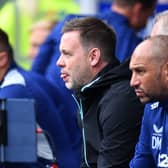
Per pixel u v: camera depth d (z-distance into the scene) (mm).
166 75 10516
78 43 12117
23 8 22906
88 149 12102
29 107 10281
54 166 11938
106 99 11867
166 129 10945
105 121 11789
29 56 22297
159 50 10508
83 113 12156
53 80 16375
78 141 14859
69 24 12266
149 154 11297
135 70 10609
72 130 15070
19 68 14320
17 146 10289
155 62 10516
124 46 16734
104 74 12031
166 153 10969
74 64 12141
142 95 10656
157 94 10602
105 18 16969
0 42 14055
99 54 12125
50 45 18531
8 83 13914
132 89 11812
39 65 18844
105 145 11742
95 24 12211
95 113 12031
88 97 12039
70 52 12148
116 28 16828
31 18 22906
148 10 17078
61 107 15250
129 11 16922
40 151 11820
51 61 17859
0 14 22891
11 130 10289
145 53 10539
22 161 10305
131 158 11742
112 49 12234
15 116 10281
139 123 11734
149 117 11133
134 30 17016
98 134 11992
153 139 11117
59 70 16375
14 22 22891
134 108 11750
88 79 12141
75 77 12148
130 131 11719
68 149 14164
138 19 17016
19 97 13836
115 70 12016
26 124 10289
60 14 22734
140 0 16891
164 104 10789
